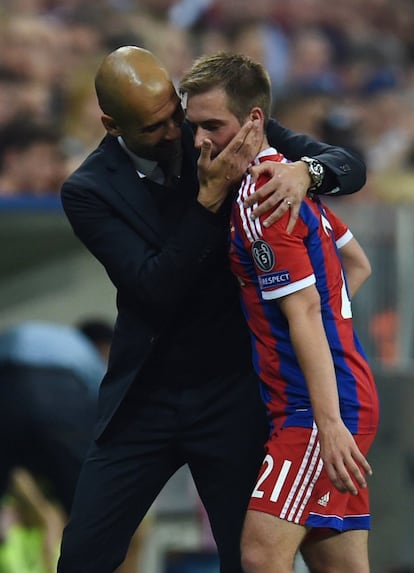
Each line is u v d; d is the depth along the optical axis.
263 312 10.43
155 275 10.45
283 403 10.45
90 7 33.84
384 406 18.81
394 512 18.69
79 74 31.69
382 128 34.59
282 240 9.92
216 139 10.34
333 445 9.63
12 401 19.31
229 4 36.38
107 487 11.20
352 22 37.97
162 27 34.91
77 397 19.62
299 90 34.97
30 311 24.39
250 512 10.37
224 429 11.25
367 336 21.53
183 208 10.98
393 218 22.12
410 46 38.59
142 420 11.30
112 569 11.32
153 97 10.37
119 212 10.87
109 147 11.14
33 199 24.06
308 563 11.16
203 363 11.20
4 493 19.64
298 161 10.43
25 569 19.31
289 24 37.12
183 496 21.11
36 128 28.33
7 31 31.61
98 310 24.62
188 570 21.05
